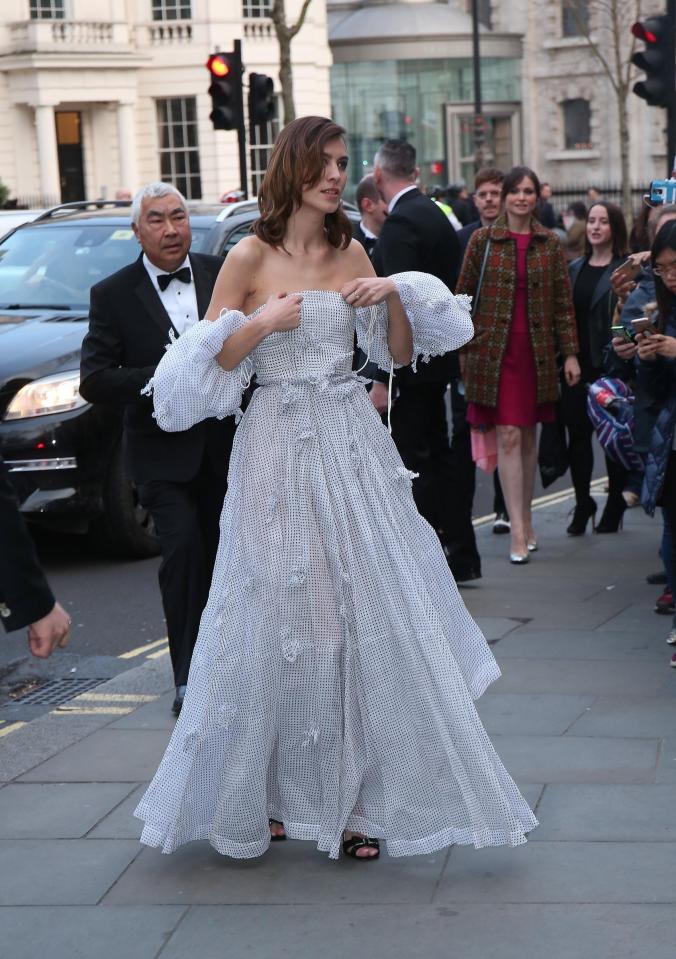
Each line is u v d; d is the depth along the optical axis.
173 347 3.77
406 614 3.78
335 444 3.83
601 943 3.38
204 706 3.86
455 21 37.03
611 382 6.91
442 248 6.57
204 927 3.56
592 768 4.50
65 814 4.30
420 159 37.00
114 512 8.06
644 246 7.81
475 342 7.35
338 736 3.79
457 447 8.00
